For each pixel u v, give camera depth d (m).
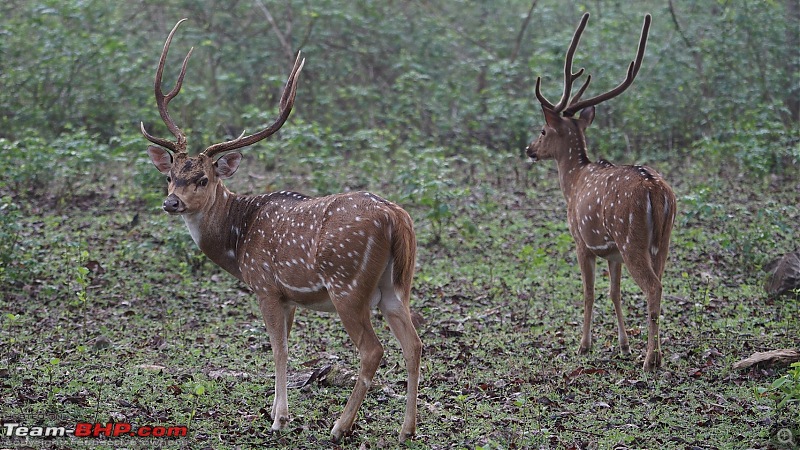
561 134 12.91
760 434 8.81
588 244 11.68
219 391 10.06
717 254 15.64
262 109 25.94
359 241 8.38
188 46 28.47
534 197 19.98
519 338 12.17
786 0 27.80
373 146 20.97
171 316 13.09
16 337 11.86
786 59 25.19
